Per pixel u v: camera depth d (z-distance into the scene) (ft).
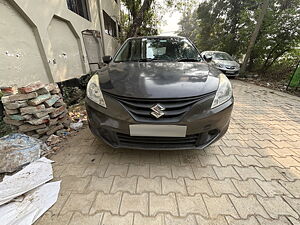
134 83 5.09
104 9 26.43
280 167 5.60
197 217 3.88
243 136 7.65
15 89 6.44
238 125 8.87
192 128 4.77
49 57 11.62
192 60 7.53
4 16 8.55
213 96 4.92
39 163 5.51
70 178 5.00
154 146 5.12
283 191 4.63
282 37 24.41
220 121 5.08
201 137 5.03
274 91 17.65
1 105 7.66
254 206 4.18
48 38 11.59
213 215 3.93
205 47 51.98
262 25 26.12
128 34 25.64
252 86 20.47
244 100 13.97
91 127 5.59
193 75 5.58
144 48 8.22
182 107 4.71
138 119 4.68
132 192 4.53
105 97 4.98
